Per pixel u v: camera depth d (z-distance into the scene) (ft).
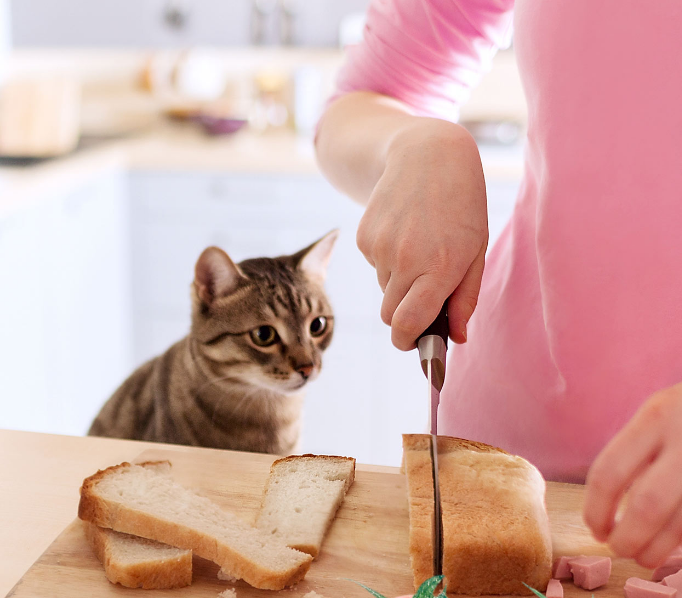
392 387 6.16
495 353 2.37
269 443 2.69
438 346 1.92
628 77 2.04
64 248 5.33
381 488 2.17
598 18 2.04
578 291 2.15
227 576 1.90
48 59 7.43
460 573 1.87
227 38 7.48
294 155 6.01
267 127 7.45
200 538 1.89
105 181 5.89
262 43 7.46
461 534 1.88
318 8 7.39
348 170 2.36
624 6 2.02
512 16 2.42
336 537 2.01
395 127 2.21
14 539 1.98
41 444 2.30
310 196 6.00
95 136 7.01
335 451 6.25
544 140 2.17
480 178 2.01
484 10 2.37
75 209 5.45
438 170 1.98
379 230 2.00
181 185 6.16
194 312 2.68
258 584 1.84
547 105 2.15
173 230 6.29
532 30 2.15
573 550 1.97
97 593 1.85
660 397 1.75
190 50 7.42
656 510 1.70
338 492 2.10
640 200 2.07
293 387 2.66
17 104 5.76
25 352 4.91
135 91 7.59
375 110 2.41
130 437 2.70
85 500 1.95
